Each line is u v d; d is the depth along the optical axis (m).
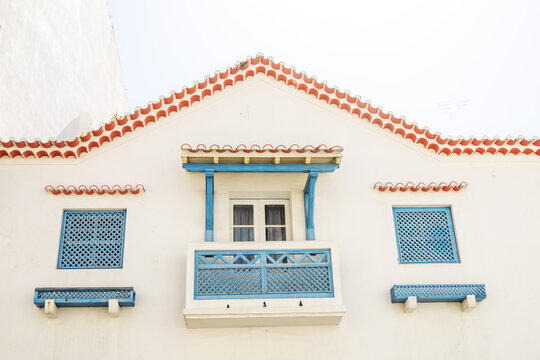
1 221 12.30
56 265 12.10
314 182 12.53
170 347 11.62
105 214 12.67
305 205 12.99
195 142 13.34
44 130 16.38
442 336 12.09
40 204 12.54
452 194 13.31
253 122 13.62
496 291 12.52
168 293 12.00
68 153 12.91
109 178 12.89
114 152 13.12
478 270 12.68
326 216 12.94
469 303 12.05
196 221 12.65
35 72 15.91
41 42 16.30
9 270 11.95
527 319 12.35
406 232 13.04
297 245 12.02
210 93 13.71
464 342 12.09
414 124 13.59
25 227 12.32
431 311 12.29
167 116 13.48
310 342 11.87
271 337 11.85
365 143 13.66
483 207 13.26
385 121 13.70
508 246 12.94
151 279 12.09
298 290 11.72
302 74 13.79
